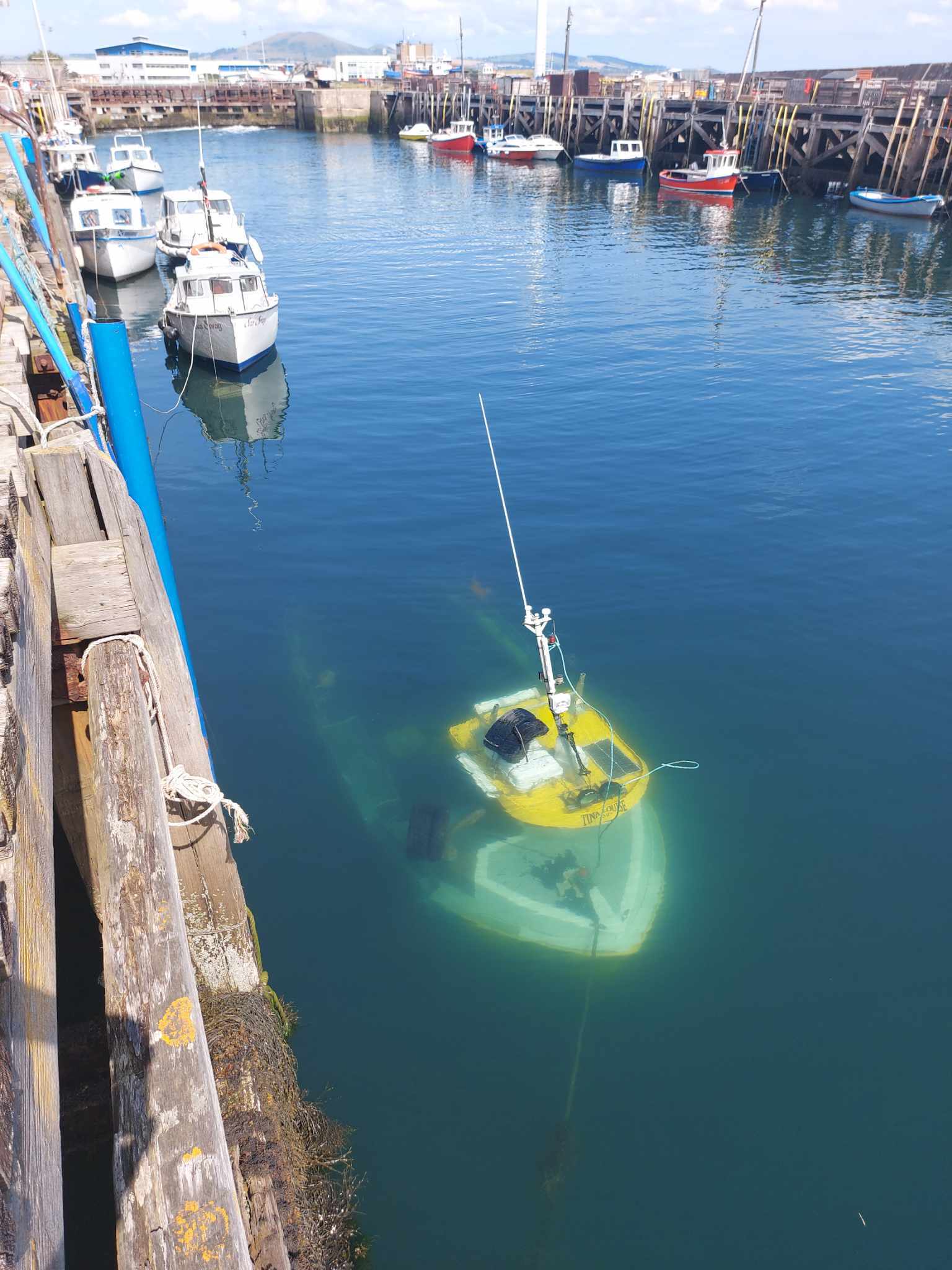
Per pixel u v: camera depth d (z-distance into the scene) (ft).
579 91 233.76
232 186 191.52
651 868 24.86
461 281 105.70
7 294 40.55
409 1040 20.65
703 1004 21.40
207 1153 7.89
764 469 51.44
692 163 193.47
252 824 26.63
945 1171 18.03
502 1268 16.33
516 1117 19.06
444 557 42.57
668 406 62.03
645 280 104.42
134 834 10.44
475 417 61.16
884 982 21.83
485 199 173.37
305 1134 17.83
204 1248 7.39
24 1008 6.05
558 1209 17.28
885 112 152.05
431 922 23.59
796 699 31.86
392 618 37.63
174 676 14.89
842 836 25.98
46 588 12.15
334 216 154.51
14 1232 4.78
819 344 77.10
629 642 35.37
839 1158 18.30
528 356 75.00
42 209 80.69
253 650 35.60
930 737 29.96
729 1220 17.13
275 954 22.67
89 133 280.92
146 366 78.18
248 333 72.23
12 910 6.28
